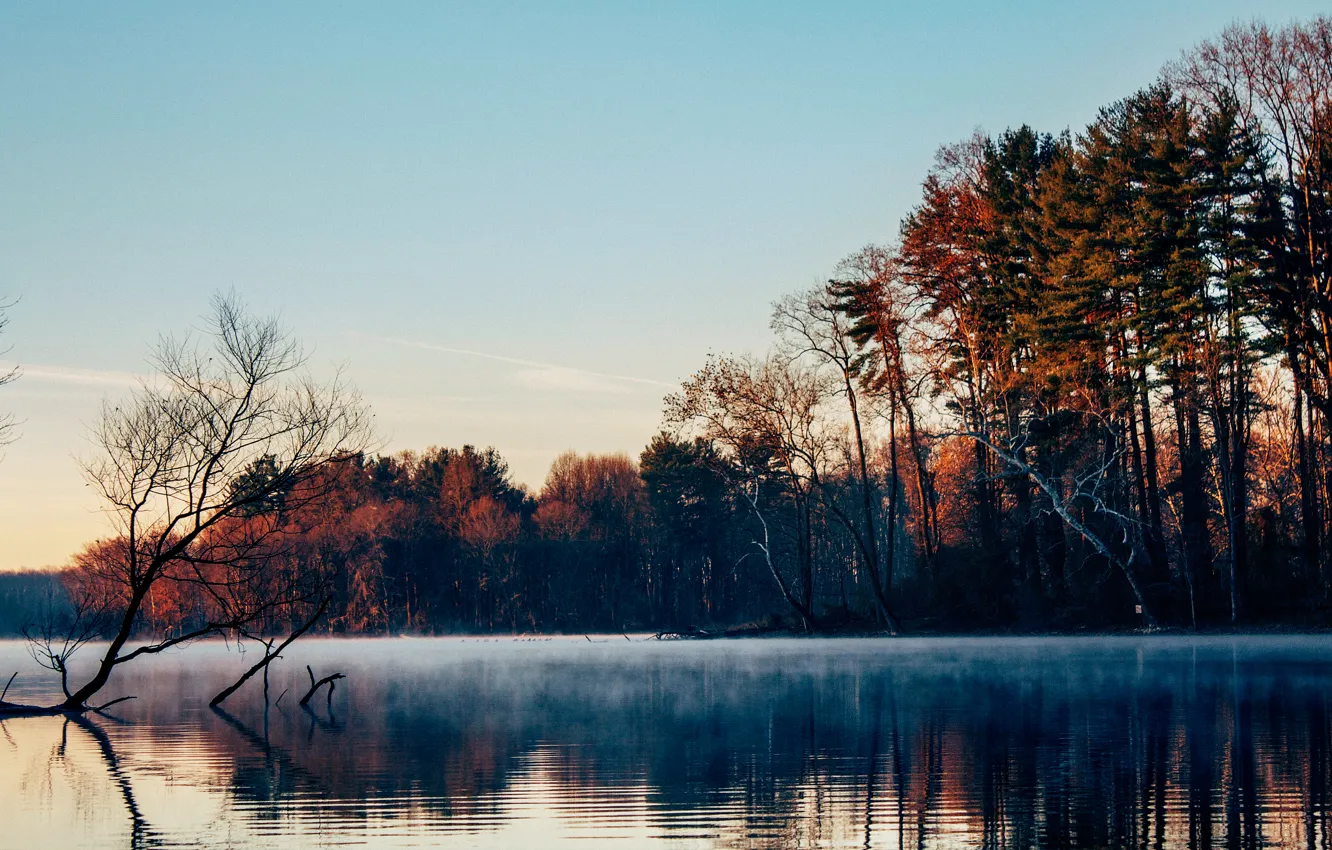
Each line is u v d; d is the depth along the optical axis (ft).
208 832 50.01
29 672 177.78
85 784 62.39
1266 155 185.06
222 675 166.09
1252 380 209.15
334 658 222.07
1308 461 235.20
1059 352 199.41
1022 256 216.74
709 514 405.59
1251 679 117.39
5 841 48.49
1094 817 50.11
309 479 124.57
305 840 48.42
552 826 50.60
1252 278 180.34
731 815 52.44
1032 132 225.15
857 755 69.21
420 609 416.46
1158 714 86.02
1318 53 183.93
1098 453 210.79
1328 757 64.59
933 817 51.11
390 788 59.98
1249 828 47.57
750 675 141.79
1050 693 105.60
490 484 472.85
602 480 475.72
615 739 78.64
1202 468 202.69
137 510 108.78
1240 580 198.39
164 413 109.50
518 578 428.97
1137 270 193.67
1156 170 189.78
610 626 441.68
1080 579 219.82
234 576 176.76
